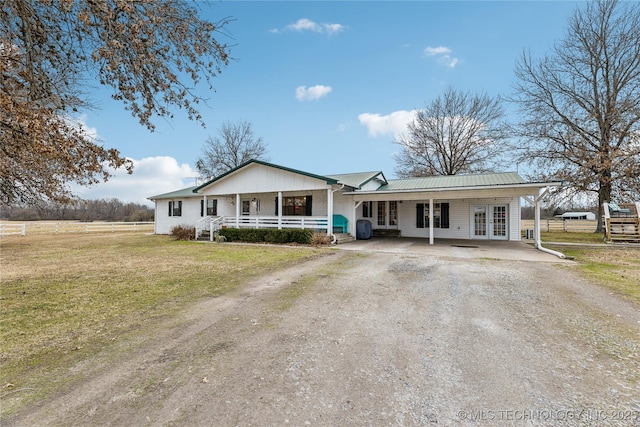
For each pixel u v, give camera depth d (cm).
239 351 340
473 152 2684
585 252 1098
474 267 819
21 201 1001
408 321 427
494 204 1588
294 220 1673
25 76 444
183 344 361
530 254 1059
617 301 508
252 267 852
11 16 448
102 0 418
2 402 247
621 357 316
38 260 1010
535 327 400
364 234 1622
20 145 482
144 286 642
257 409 235
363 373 289
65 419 225
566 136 1806
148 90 530
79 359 325
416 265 855
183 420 222
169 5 485
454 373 287
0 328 412
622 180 1595
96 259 1023
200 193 1881
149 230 2889
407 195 1398
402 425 214
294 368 300
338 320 434
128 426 216
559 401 241
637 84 1642
